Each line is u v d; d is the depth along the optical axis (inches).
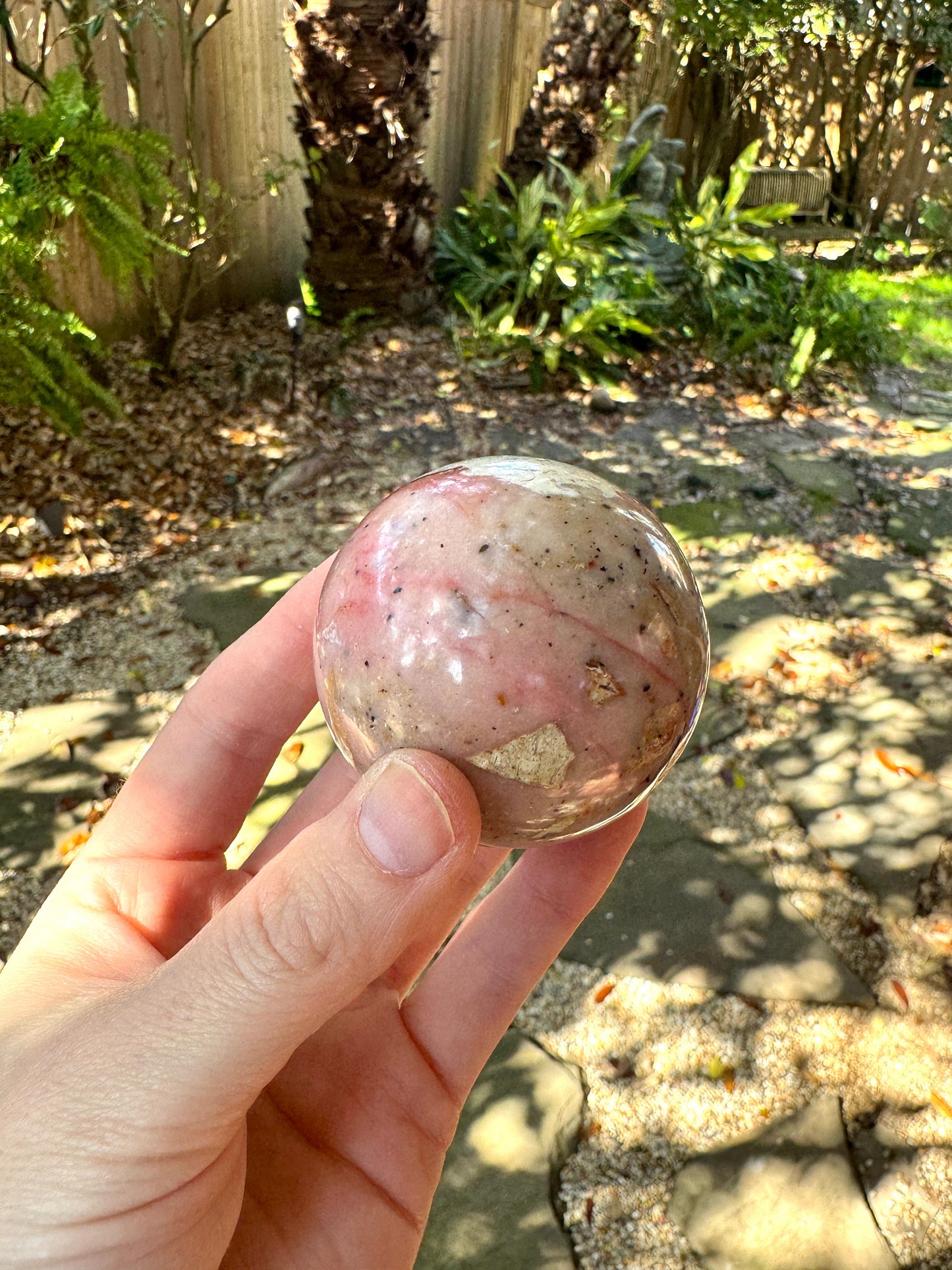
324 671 5.5
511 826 5.3
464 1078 7.5
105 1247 5.2
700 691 5.5
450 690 4.9
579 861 7.7
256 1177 6.5
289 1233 6.4
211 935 5.2
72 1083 5.2
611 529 5.3
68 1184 5.1
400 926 5.0
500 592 5.0
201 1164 5.4
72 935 6.8
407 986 8.2
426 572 5.1
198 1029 5.1
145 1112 5.1
